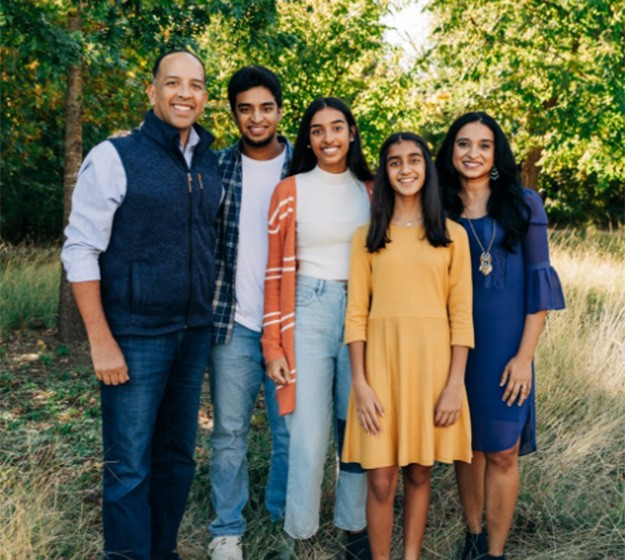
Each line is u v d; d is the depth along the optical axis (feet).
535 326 8.63
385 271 8.38
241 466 9.86
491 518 9.03
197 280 8.32
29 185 44.96
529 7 33.63
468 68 35.76
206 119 31.55
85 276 7.70
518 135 41.78
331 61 32.76
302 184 8.95
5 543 8.39
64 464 12.19
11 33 19.85
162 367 8.23
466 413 8.44
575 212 71.67
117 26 19.67
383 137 36.14
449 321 8.50
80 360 20.06
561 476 11.43
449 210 8.93
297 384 8.84
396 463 8.45
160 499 9.07
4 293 24.25
